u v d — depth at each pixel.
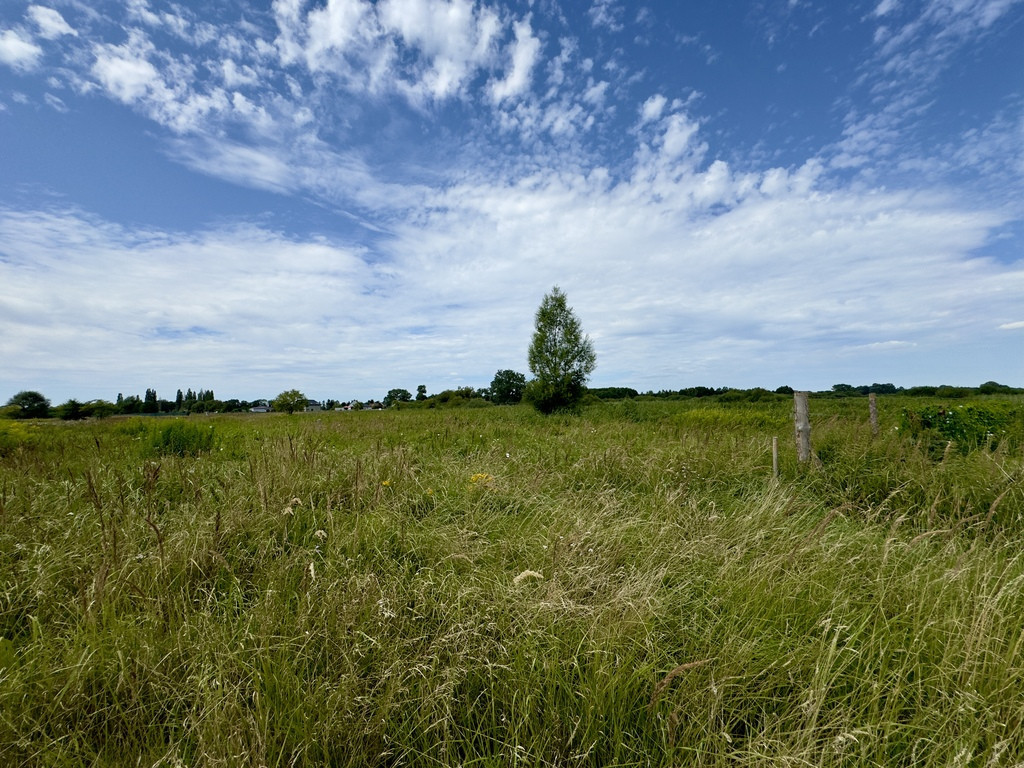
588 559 3.51
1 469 6.23
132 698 2.18
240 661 2.37
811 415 13.94
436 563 3.54
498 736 2.19
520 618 2.71
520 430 12.24
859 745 1.98
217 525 3.57
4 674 2.28
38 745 1.96
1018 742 1.99
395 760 2.09
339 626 2.59
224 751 1.84
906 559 3.51
